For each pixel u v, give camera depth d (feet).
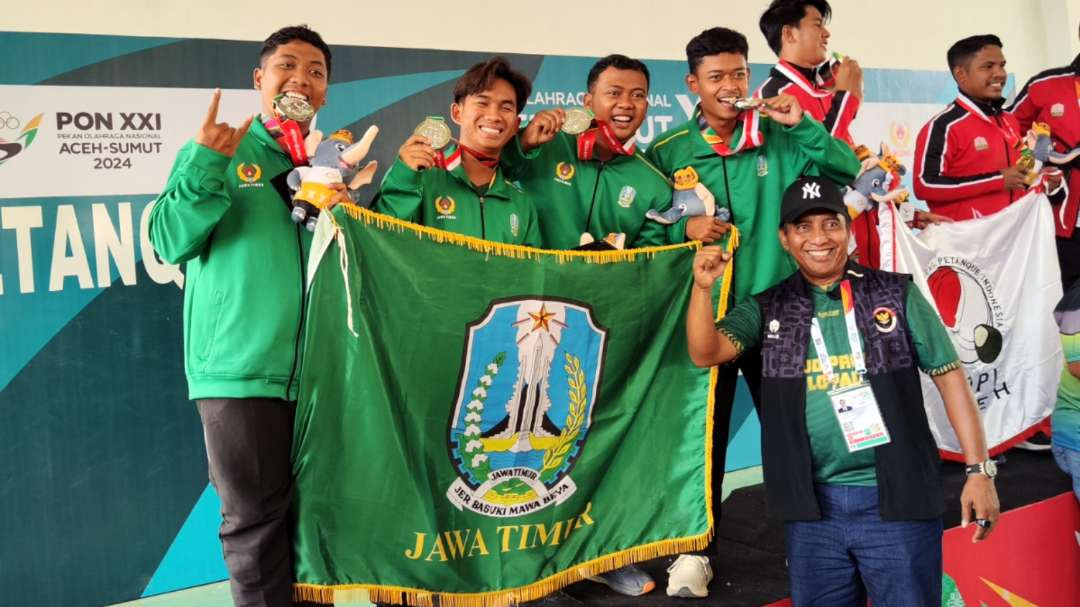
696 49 8.75
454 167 7.73
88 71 10.23
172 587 10.84
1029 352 12.00
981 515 6.75
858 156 10.27
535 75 12.99
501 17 12.71
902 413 6.60
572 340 7.68
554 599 8.36
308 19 11.40
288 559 6.75
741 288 8.92
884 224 10.30
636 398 8.01
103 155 10.35
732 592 8.31
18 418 9.98
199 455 11.02
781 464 6.86
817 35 10.50
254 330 6.68
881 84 16.33
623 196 8.67
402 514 6.97
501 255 7.34
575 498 7.81
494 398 7.39
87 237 10.30
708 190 8.75
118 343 10.52
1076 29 18.83
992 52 12.60
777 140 9.02
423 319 7.04
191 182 6.26
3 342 9.89
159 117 10.64
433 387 7.13
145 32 10.53
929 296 10.37
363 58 11.71
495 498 7.45
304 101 6.88
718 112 8.71
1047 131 13.42
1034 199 12.06
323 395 6.65
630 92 8.57
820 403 6.77
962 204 12.83
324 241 6.51
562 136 8.73
